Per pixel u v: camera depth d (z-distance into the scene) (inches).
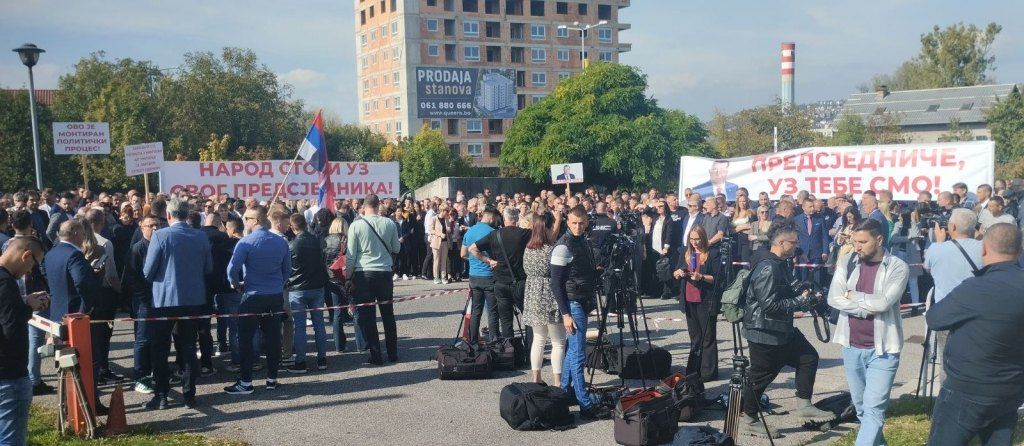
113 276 344.5
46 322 292.5
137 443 261.0
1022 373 173.2
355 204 733.9
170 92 2342.5
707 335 326.0
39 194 603.5
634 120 2041.1
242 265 324.2
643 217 597.3
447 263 724.7
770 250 267.7
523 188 1588.3
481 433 273.3
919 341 414.0
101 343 350.6
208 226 370.0
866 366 227.1
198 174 775.1
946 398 181.2
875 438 218.4
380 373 364.5
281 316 348.5
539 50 3831.2
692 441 230.4
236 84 2500.0
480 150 3715.6
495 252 368.5
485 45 3720.5
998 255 177.2
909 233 507.8
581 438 267.0
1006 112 2044.8
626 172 2017.7
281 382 349.4
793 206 522.6
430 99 2664.9
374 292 379.6
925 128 3174.2
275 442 265.7
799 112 2301.9
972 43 3235.7
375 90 3850.9
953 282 255.9
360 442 265.4
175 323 344.5
